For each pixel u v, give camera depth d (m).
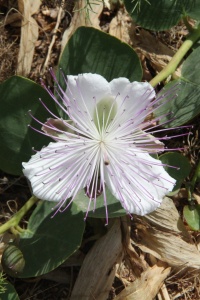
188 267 0.29
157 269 0.29
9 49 0.31
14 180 0.30
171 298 0.29
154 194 0.24
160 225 0.29
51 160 0.24
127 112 0.24
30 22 0.31
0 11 0.31
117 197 0.24
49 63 0.31
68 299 0.29
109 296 0.29
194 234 0.30
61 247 0.26
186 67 0.29
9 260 0.26
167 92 0.28
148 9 0.29
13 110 0.27
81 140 0.24
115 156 0.25
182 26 0.32
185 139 0.31
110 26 0.31
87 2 0.29
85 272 0.28
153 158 0.25
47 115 0.27
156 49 0.31
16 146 0.28
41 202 0.27
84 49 0.27
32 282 0.29
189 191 0.30
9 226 0.27
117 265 0.29
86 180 0.25
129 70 0.27
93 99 0.24
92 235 0.29
